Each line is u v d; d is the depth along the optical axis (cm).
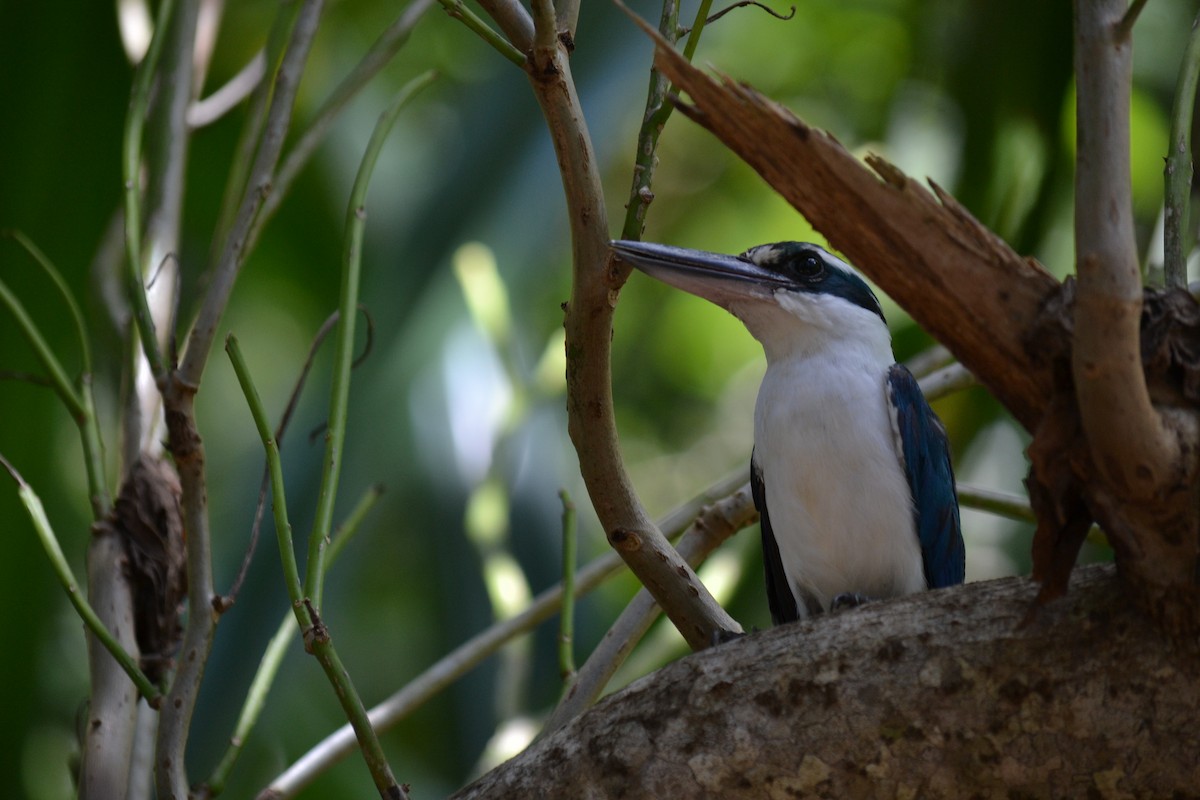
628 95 1092
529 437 1203
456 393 1207
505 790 537
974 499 807
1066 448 474
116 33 1125
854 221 495
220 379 1571
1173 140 605
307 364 683
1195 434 458
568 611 714
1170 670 483
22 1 1120
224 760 622
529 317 1302
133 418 753
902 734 500
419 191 1309
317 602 546
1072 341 465
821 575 763
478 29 569
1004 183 1220
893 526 750
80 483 1310
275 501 568
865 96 1675
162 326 786
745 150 499
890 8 1634
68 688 1290
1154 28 1428
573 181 578
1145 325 471
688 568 627
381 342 1158
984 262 487
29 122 1118
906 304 507
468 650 782
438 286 1169
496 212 1162
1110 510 471
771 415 777
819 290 809
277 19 841
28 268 1075
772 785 508
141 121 710
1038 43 1140
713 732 514
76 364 1086
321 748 734
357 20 1608
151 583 720
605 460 608
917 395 775
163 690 707
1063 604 500
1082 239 441
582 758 528
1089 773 490
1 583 1066
